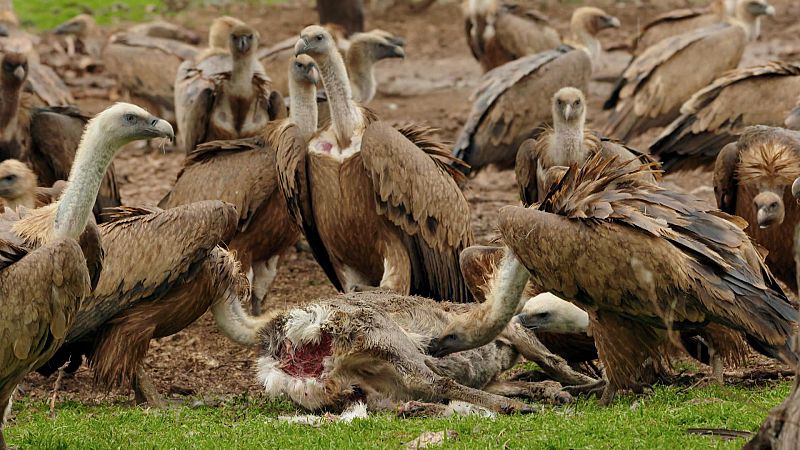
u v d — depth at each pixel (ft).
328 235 74.64
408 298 60.29
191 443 49.80
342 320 55.11
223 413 57.98
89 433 52.29
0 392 47.21
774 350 52.16
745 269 52.90
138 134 52.54
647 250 51.72
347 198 73.10
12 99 84.17
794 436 39.52
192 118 89.61
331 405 56.03
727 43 104.37
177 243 60.95
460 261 65.41
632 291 52.34
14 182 70.13
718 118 89.40
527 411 54.19
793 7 169.68
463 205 73.46
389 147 70.95
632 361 55.47
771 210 65.41
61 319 46.26
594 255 52.44
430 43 160.45
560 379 61.46
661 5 171.94
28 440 50.44
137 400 61.52
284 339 56.70
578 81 101.40
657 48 105.91
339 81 73.97
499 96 99.55
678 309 52.19
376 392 56.44
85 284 46.88
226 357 72.13
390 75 146.10
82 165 52.42
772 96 88.53
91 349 62.69
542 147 78.64
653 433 47.34
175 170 115.03
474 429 49.37
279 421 53.21
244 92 89.20
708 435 47.01
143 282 60.49
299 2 179.11
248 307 67.46
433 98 135.33
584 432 47.83
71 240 46.50
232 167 76.64
